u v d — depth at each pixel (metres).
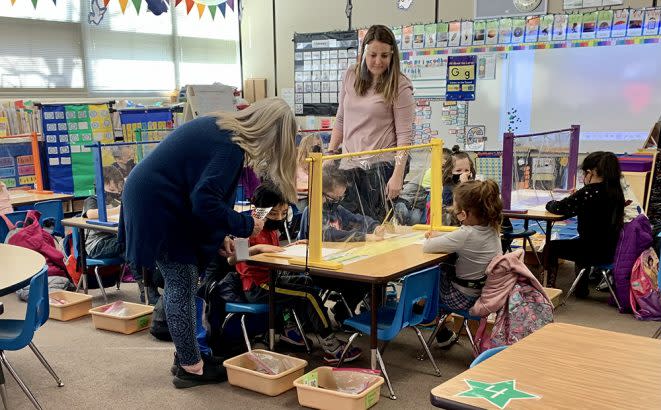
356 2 8.06
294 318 3.32
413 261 2.95
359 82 3.66
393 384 3.02
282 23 8.84
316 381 2.83
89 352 3.44
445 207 3.78
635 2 6.30
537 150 4.69
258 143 2.67
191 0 7.80
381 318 3.06
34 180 5.98
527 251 4.95
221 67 9.57
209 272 3.34
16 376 2.69
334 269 2.81
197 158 2.63
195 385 3.00
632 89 6.41
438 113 7.54
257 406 2.78
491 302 2.96
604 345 1.63
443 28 7.34
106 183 4.01
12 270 2.52
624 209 4.34
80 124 6.62
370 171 3.20
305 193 4.67
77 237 4.36
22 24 7.46
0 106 6.95
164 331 3.56
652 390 1.36
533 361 1.52
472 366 1.65
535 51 6.87
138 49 8.59
